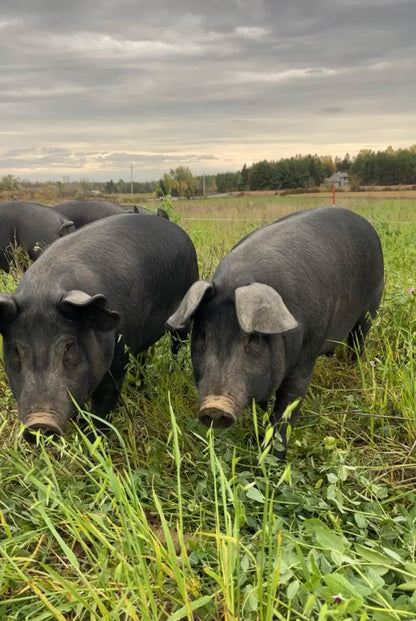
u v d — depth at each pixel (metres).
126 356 1.64
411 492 1.27
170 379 1.78
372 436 1.51
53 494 1.08
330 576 0.88
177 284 1.98
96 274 1.56
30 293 1.40
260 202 11.48
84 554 1.18
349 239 1.80
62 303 1.35
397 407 1.62
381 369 1.74
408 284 2.40
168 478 1.38
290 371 1.53
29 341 1.35
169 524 1.23
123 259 1.68
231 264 1.48
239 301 1.23
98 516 1.05
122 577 1.00
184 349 1.96
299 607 0.94
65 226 3.66
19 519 1.26
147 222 1.92
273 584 0.87
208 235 4.64
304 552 1.05
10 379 1.38
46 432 1.28
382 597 0.90
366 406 1.68
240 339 1.32
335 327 1.74
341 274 1.69
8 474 1.38
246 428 1.53
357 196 15.07
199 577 1.03
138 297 1.69
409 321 2.04
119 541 1.01
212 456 1.02
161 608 0.95
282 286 1.46
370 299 1.96
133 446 1.51
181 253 2.01
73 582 1.05
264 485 1.26
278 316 1.23
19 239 3.83
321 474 1.37
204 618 0.96
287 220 1.76
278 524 1.07
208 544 1.09
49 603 0.93
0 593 1.01
